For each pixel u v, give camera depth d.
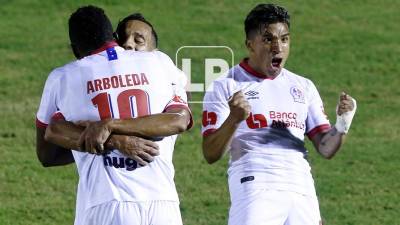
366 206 31.64
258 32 20.95
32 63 45.06
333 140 20.98
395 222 30.34
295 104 21.12
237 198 20.61
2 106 40.47
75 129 17.70
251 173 20.58
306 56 46.44
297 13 51.47
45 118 18.30
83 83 17.95
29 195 32.41
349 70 45.09
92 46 18.30
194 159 35.53
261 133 20.80
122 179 17.78
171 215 17.91
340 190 32.88
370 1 53.78
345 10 52.25
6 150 36.34
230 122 19.69
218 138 19.91
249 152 20.73
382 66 45.69
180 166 34.84
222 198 32.09
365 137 37.94
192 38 47.50
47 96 18.25
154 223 17.78
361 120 39.66
